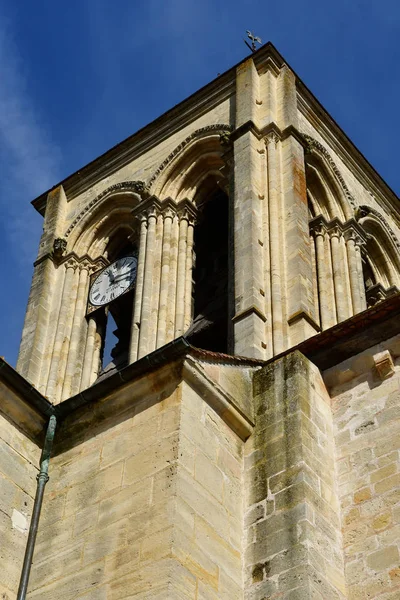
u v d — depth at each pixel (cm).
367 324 3084
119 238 5184
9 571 2828
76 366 4650
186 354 2922
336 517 2806
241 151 4575
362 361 3070
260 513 2825
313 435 2941
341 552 2739
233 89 5050
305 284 4022
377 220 5212
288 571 2656
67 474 2953
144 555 2611
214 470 2842
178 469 2731
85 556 2719
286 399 3030
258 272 4031
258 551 2753
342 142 5247
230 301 4006
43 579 2748
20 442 3041
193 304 4588
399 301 3047
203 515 2723
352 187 5181
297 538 2702
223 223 4966
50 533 2841
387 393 2977
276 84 4938
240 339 3791
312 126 5078
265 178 4462
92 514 2800
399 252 5272
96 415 3019
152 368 2952
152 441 2834
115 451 2898
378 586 2627
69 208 5397
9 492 2942
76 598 2642
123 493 2780
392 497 2762
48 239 5216
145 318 4400
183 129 5172
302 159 4606
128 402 2977
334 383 3106
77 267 5059
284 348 3784
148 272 4591
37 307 4884
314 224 4841
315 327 3894
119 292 4788
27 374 4606
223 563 2697
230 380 3053
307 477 2820
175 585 2536
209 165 4972
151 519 2672
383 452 2864
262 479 2894
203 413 2916
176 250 4684
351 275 4700
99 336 4784
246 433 3014
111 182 5297
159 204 4859
